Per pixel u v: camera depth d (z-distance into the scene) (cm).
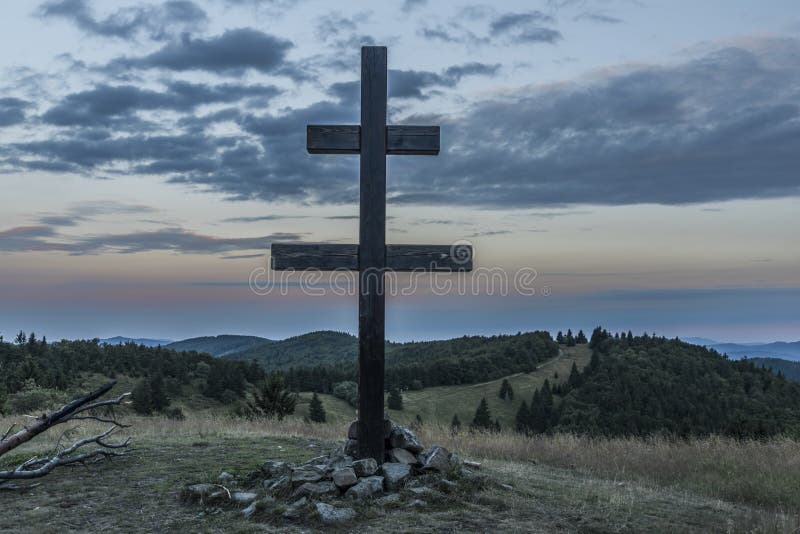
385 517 587
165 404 7194
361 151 762
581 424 8875
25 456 873
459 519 587
